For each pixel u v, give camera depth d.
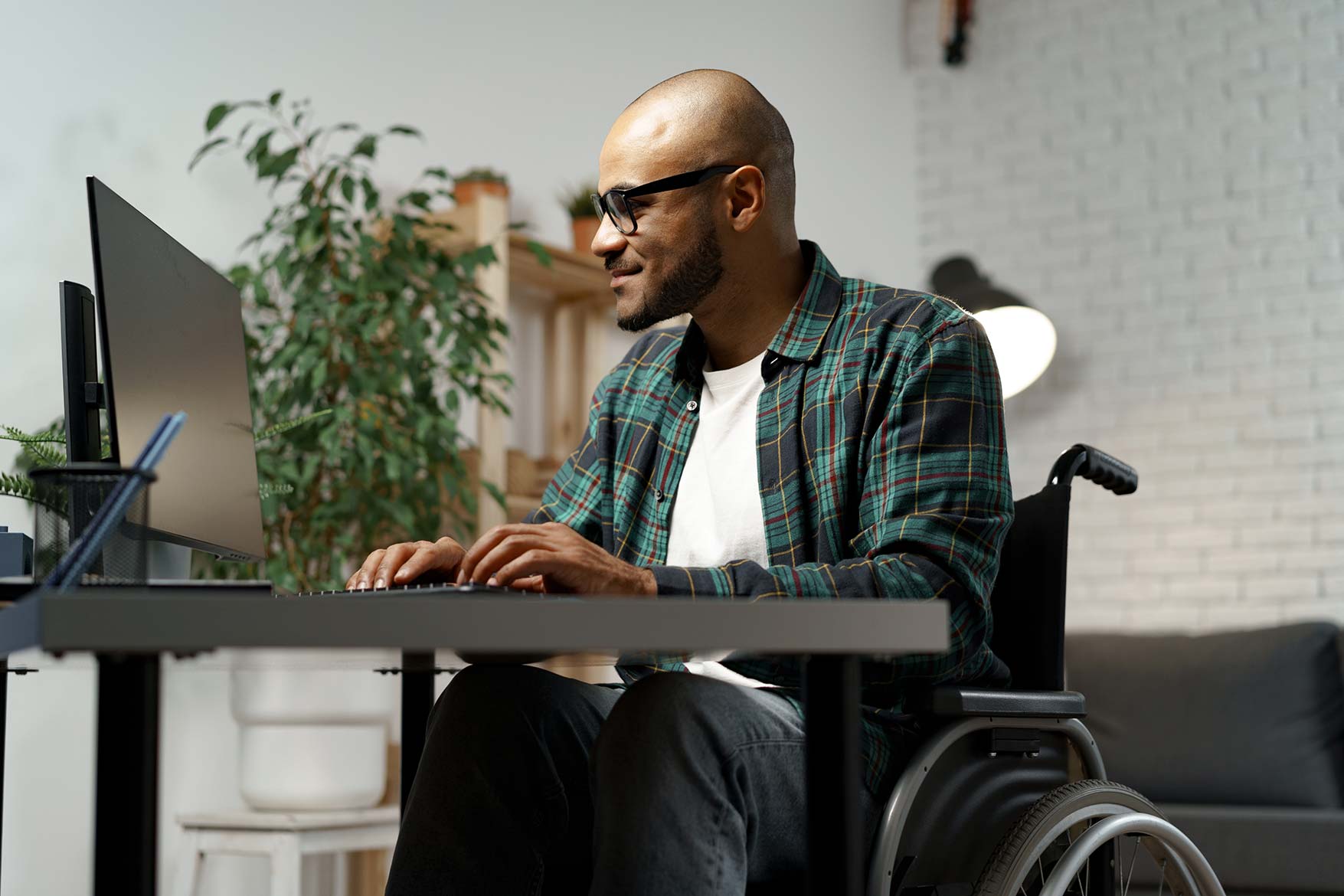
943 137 5.20
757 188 1.50
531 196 3.60
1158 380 4.73
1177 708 3.42
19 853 2.47
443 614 0.74
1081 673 3.56
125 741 0.74
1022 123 5.06
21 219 2.55
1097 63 4.96
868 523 1.36
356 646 0.72
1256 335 4.61
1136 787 3.38
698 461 1.54
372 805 2.51
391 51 3.28
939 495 1.31
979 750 1.29
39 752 2.52
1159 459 4.70
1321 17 4.63
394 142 3.25
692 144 1.50
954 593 1.25
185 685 2.73
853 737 0.91
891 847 1.17
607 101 3.88
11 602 1.03
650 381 1.62
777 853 1.19
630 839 1.05
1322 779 3.28
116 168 2.71
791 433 1.45
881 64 5.11
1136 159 4.86
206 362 1.42
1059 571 1.40
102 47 2.70
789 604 0.82
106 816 0.74
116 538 0.93
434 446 2.72
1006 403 4.95
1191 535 4.61
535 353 3.56
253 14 2.98
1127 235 4.85
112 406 1.13
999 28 5.13
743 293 1.53
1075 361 4.87
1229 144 4.72
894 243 5.07
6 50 2.56
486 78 3.52
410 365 2.71
